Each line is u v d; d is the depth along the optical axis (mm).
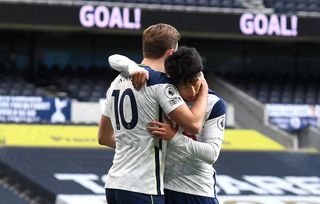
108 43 40312
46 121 33344
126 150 8047
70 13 35156
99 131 8680
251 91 40000
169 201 8406
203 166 8438
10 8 34656
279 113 37656
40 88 37719
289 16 37625
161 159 8047
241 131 34500
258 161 29969
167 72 8016
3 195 24484
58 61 39531
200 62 8000
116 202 8047
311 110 37875
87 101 36469
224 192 25953
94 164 27250
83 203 23109
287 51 42750
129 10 35656
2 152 27531
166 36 8133
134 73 7898
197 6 39688
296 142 33719
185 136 8102
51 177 25422
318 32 37875
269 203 25172
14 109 32969
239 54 42031
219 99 8406
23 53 39062
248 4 41281
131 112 8000
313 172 29312
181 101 7918
